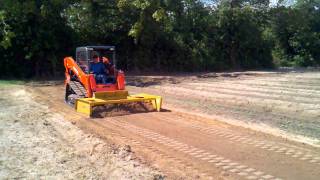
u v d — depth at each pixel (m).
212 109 15.34
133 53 36.62
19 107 15.93
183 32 39.81
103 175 7.40
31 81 27.81
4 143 9.91
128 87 24.61
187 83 26.92
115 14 34.66
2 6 29.14
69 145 9.70
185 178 7.22
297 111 14.55
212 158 8.48
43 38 30.36
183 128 11.60
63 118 13.39
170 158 8.49
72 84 16.58
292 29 52.59
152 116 13.66
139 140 10.14
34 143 9.89
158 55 37.94
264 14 47.28
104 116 13.72
